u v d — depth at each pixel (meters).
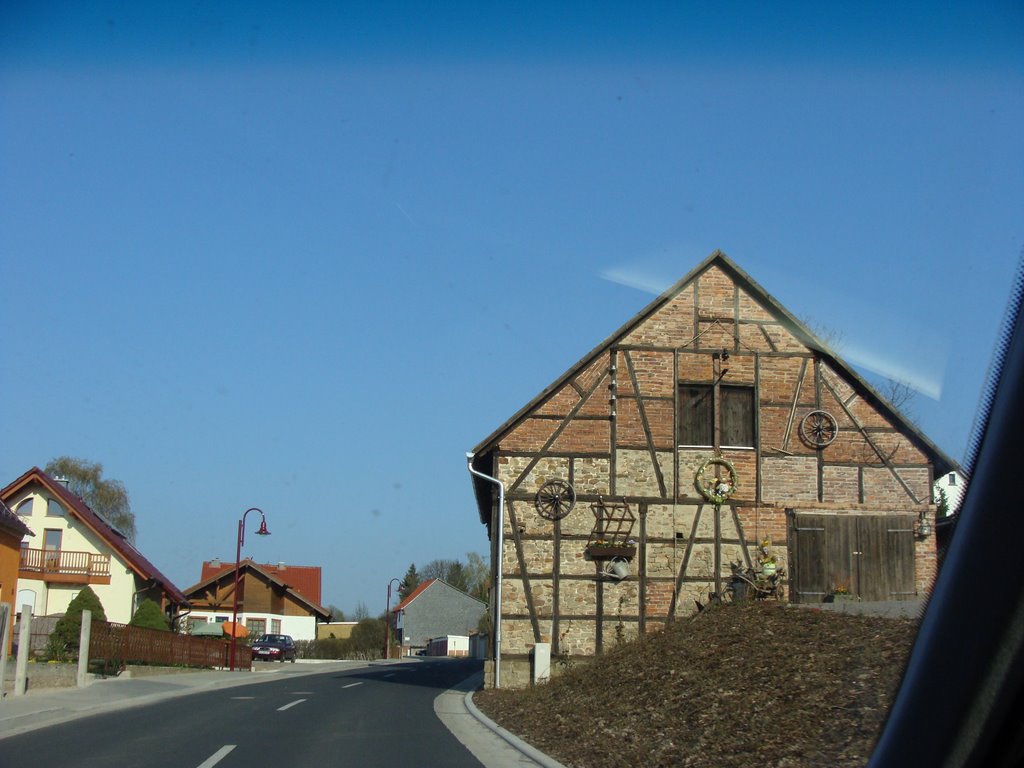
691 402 22.33
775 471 22.05
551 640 21.20
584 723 12.94
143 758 10.60
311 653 62.38
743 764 9.02
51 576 41.25
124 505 58.31
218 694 20.83
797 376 22.41
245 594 66.25
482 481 24.69
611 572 21.44
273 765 10.19
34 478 42.25
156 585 45.22
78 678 21.30
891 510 21.94
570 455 21.95
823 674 11.59
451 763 10.58
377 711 16.61
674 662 15.18
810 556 21.67
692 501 21.86
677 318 22.52
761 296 22.72
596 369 22.30
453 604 97.94
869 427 22.25
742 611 18.25
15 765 10.09
